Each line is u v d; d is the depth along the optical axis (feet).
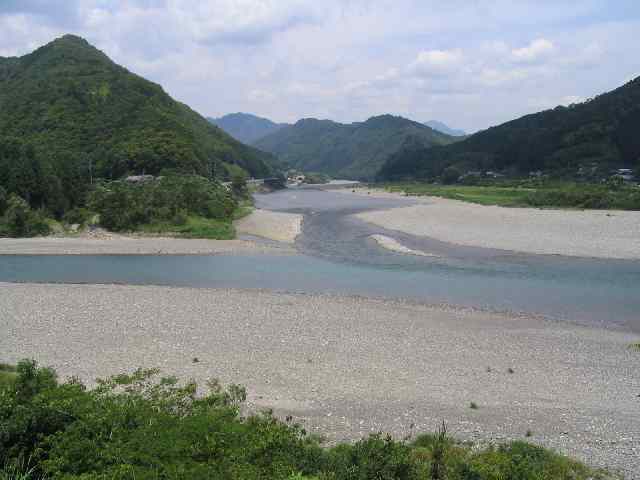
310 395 64.85
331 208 344.28
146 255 172.76
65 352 79.92
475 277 137.69
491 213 257.55
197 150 433.07
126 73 500.74
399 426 56.59
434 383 69.62
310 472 37.83
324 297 118.32
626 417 59.77
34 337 87.20
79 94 433.89
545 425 57.52
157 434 37.63
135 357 77.92
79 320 97.04
